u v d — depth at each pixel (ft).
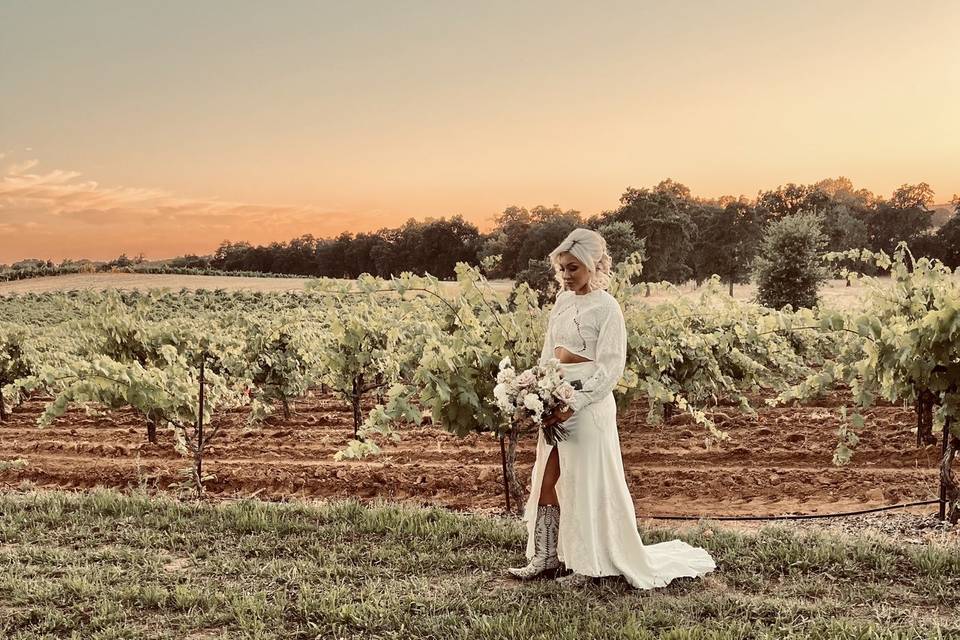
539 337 23.76
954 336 21.63
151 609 13.70
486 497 27.66
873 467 30.09
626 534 14.29
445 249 341.82
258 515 18.39
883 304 32.94
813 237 121.39
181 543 17.12
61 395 28.55
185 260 360.89
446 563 15.44
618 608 13.21
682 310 37.93
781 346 41.39
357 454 23.49
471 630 12.48
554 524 14.70
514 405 14.07
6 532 17.57
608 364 13.98
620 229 214.69
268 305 136.15
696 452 33.37
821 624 12.26
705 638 11.84
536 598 13.75
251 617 13.10
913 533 20.17
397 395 23.85
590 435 14.06
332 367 35.86
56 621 13.01
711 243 269.23
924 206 315.17
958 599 13.28
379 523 17.75
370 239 359.66
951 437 21.72
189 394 29.45
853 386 26.20
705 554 15.38
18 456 35.91
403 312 26.76
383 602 13.44
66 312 124.77
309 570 15.17
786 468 30.25
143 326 41.68
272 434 40.11
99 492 21.21
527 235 286.46
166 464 33.58
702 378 37.37
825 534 16.97
